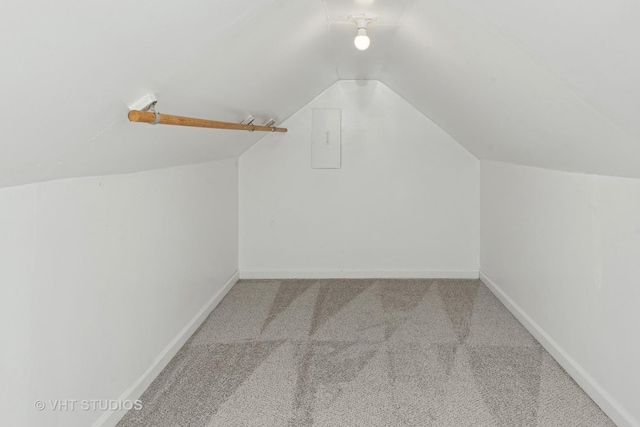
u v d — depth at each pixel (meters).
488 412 2.04
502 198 3.69
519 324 3.17
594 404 2.11
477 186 4.36
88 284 1.75
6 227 1.32
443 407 2.09
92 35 1.00
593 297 2.17
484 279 4.22
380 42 2.87
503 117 2.50
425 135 4.34
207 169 3.40
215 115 2.41
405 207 4.39
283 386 2.30
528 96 1.94
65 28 0.90
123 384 2.06
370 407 2.09
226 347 2.80
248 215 4.42
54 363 1.54
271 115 3.60
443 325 3.16
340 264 4.44
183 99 1.83
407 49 2.75
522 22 1.45
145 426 1.95
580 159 2.12
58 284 1.57
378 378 2.38
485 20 1.63
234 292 3.99
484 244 4.23
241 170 4.39
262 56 2.12
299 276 4.45
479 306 3.57
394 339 2.91
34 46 0.88
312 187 4.39
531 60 1.63
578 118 1.72
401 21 2.36
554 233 2.65
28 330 1.41
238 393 2.23
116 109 1.42
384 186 4.38
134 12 1.05
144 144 1.92
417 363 2.55
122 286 2.04
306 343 2.85
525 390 2.24
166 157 2.38
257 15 1.64
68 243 1.62
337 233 4.43
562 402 2.13
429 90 3.28
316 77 3.52
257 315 3.39
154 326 2.41
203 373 2.45
